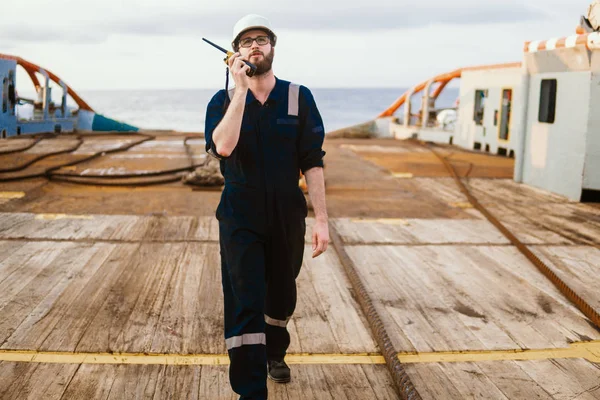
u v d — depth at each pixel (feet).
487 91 46.78
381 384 10.09
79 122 61.87
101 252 16.98
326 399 9.55
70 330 11.79
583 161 25.85
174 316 12.67
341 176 32.37
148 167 32.91
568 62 26.40
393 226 21.30
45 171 29.01
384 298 14.28
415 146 50.83
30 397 9.28
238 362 8.23
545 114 28.58
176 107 447.42
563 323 13.03
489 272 16.43
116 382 9.84
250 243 8.61
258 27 8.36
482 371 10.72
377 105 530.27
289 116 8.71
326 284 15.02
